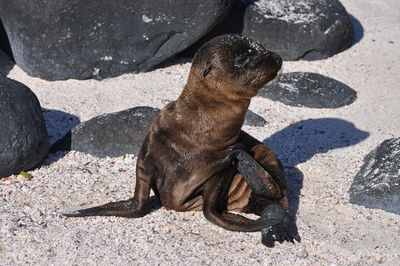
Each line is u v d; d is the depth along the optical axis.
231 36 13.65
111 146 17.09
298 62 23.38
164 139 13.86
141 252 12.95
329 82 21.14
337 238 13.86
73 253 12.84
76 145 17.23
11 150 15.45
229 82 13.23
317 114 20.08
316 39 23.22
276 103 20.58
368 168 16.11
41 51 20.81
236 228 13.55
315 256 13.20
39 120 16.36
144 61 21.66
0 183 15.43
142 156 14.07
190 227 13.90
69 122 18.78
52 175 15.95
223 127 13.59
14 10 20.81
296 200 15.33
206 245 13.27
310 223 14.37
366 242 13.76
